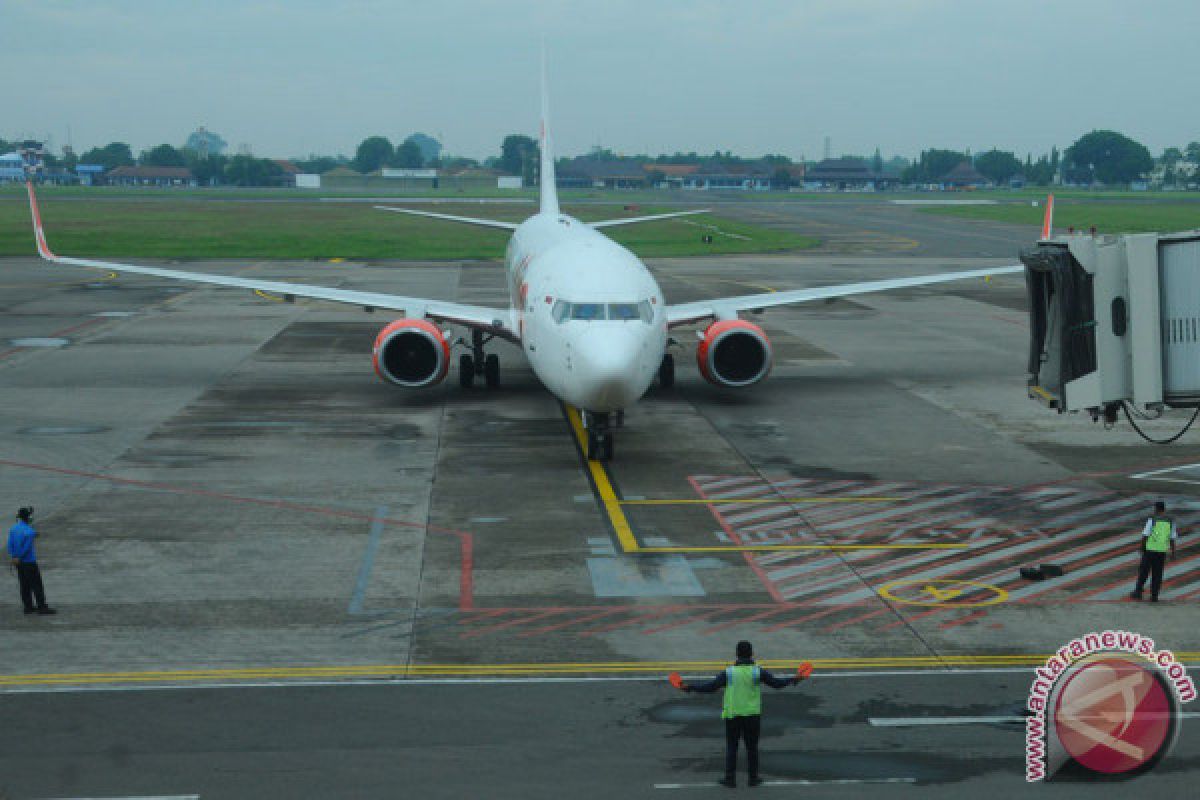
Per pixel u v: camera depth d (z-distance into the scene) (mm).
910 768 18203
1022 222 190625
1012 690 21188
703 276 100312
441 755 18547
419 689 21078
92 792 17250
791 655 22781
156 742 18906
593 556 28688
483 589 26344
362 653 22703
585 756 18578
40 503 32781
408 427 42969
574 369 35062
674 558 28594
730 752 17656
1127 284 32781
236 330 69062
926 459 38406
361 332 68688
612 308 35906
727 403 47750
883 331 69125
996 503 33406
